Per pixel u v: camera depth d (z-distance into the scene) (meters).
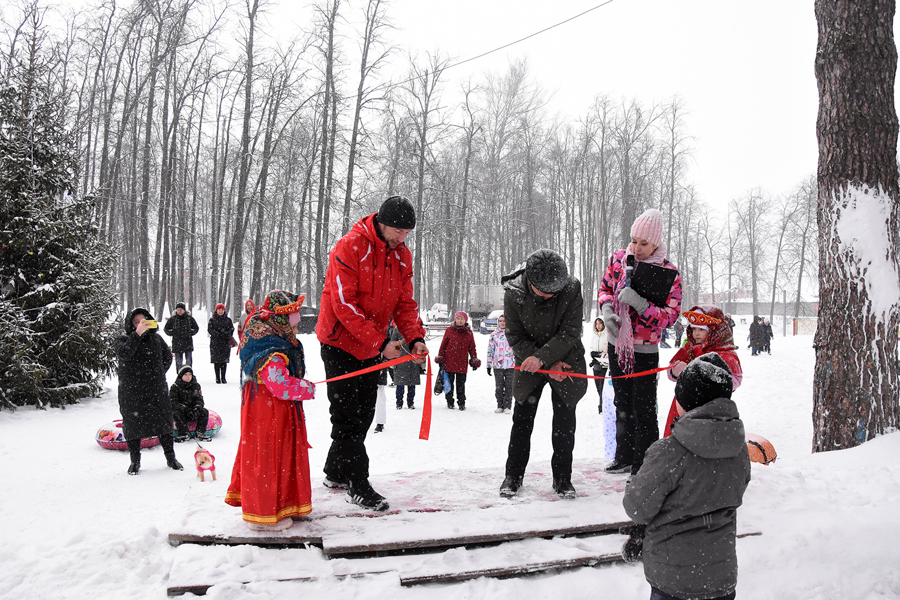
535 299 4.03
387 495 4.12
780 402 12.10
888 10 6.09
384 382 8.95
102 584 3.20
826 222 6.18
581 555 3.40
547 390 14.04
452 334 11.33
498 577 3.25
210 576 3.06
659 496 2.53
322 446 7.75
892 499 4.38
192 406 7.68
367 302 3.76
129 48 25.77
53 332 9.59
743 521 3.99
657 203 45.97
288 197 32.19
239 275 26.06
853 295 5.91
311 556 3.29
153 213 36.00
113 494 5.12
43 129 10.29
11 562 3.51
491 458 7.30
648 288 4.45
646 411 4.46
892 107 6.11
